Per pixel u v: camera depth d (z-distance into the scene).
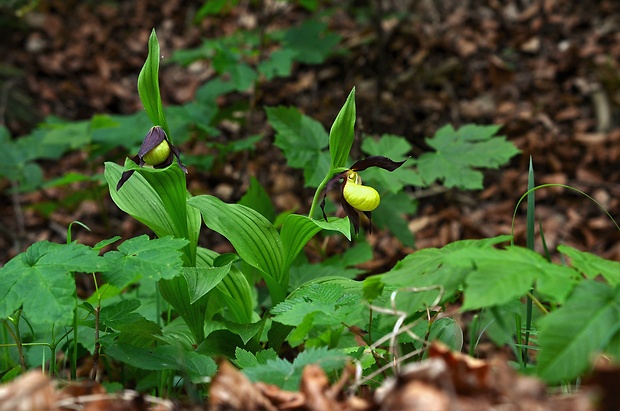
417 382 0.85
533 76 2.14
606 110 2.00
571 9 2.34
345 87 2.13
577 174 1.84
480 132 1.32
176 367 0.99
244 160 1.65
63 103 2.22
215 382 0.88
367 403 0.88
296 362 0.93
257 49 1.71
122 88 2.31
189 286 1.05
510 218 1.72
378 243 1.63
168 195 1.07
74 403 0.91
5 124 2.04
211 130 1.49
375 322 1.04
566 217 1.73
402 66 2.19
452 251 0.92
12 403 0.86
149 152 1.04
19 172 1.54
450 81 2.16
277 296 1.11
